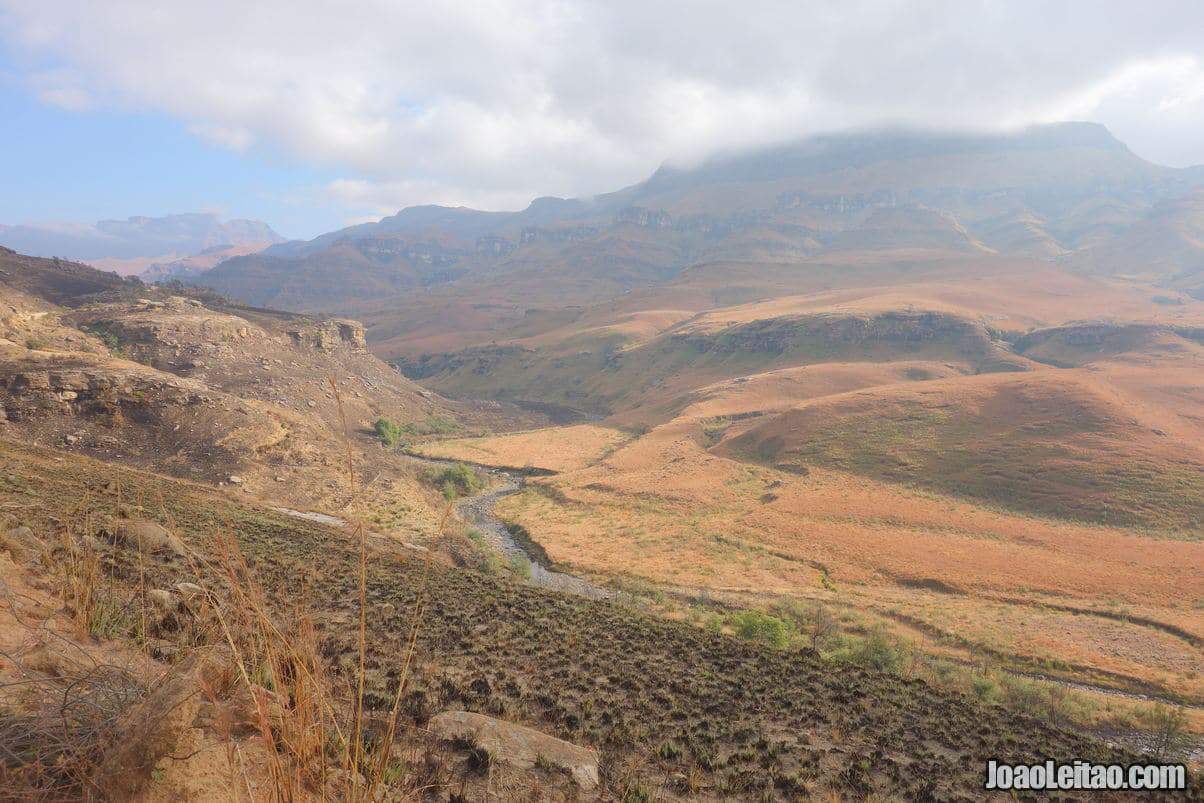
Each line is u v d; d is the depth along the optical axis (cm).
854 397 14488
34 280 15812
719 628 4378
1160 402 14162
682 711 1442
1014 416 12181
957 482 10325
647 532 8175
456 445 14362
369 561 2838
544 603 2703
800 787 1095
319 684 264
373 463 8706
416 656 1376
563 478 11456
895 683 2239
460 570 3366
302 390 13488
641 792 827
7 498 1952
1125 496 8981
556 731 1119
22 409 6525
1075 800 1361
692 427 15475
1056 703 3612
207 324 13425
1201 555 7162
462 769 674
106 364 7762
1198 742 3294
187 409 7356
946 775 1389
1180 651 4831
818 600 5856
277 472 7038
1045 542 7725
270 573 1891
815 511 9119
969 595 6200
